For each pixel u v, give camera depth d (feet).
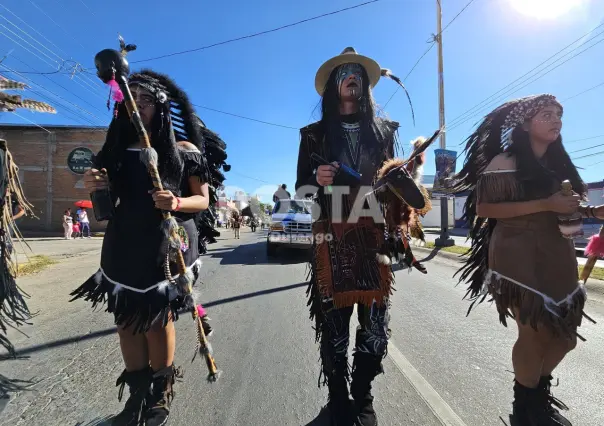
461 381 9.73
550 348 6.70
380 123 7.91
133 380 6.84
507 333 13.48
